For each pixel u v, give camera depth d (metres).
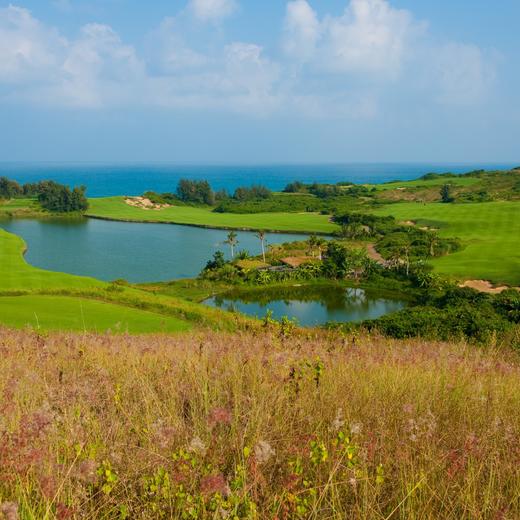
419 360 8.59
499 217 122.31
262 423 4.31
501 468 3.67
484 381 6.65
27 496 3.13
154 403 5.05
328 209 165.62
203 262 91.31
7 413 4.20
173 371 6.32
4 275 61.84
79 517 3.10
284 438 4.07
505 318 40.06
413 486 3.30
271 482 3.51
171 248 105.62
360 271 73.88
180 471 3.33
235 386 5.15
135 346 9.29
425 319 33.25
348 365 7.23
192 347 8.59
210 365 6.53
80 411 4.57
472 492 3.33
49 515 2.93
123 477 3.50
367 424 4.50
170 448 3.81
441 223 120.12
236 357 6.83
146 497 3.31
